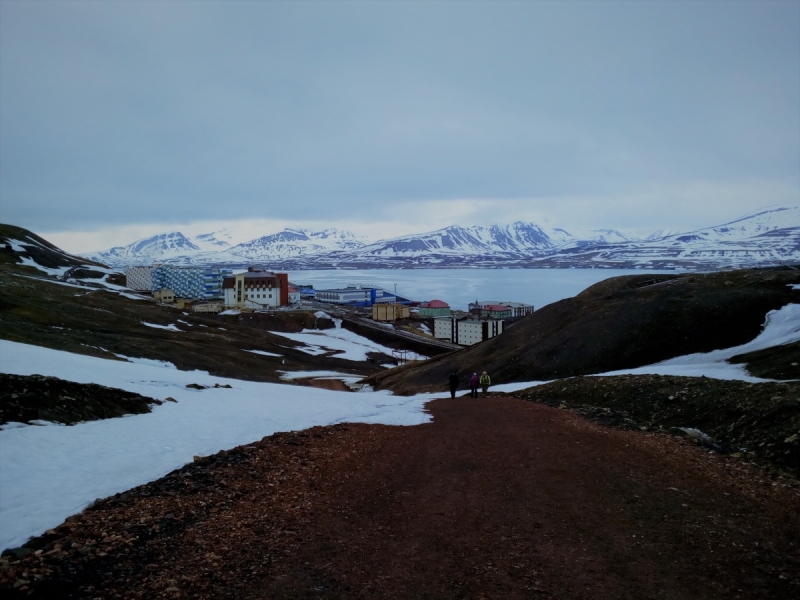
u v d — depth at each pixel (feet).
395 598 26.45
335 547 32.60
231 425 67.56
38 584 25.96
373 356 360.07
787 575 27.96
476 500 41.19
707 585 27.32
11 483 39.29
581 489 43.06
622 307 184.44
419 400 114.21
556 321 203.92
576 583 27.86
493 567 29.84
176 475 44.42
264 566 29.86
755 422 56.80
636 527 34.94
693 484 43.45
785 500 39.45
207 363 217.36
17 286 287.89
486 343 228.02
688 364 137.08
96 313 275.80
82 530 32.50
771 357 111.86
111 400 70.03
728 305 166.71
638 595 26.50
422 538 33.99
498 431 68.39
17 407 55.88
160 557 30.19
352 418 81.76
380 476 48.55
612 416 75.46
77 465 45.11
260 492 42.45
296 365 276.62
